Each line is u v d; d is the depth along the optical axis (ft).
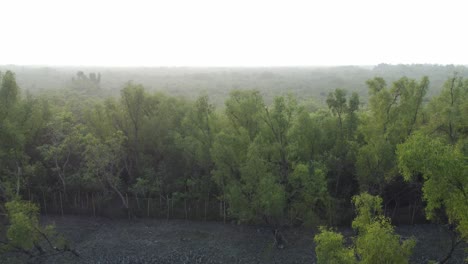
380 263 72.43
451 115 112.47
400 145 79.71
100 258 116.67
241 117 136.77
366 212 81.10
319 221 121.90
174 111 156.97
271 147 123.54
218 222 141.38
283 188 115.96
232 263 113.09
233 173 124.57
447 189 69.92
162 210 146.61
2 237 122.11
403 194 138.00
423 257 112.27
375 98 124.26
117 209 148.66
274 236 122.83
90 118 154.20
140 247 123.44
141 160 157.28
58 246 118.01
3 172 139.64
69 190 153.58
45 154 136.67
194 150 139.95
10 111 129.59
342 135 132.77
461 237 83.30
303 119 127.13
